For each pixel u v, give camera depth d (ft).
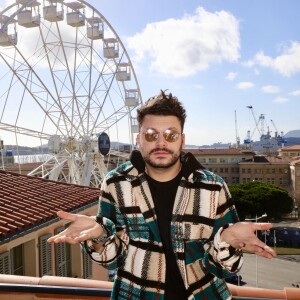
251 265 175.63
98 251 7.68
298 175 308.19
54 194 47.91
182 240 7.63
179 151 7.92
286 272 163.73
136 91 113.91
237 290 10.37
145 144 7.86
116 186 8.09
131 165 8.28
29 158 138.31
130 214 7.91
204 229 7.71
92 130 105.19
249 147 455.22
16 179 52.19
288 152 415.85
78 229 7.64
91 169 102.63
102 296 9.71
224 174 358.02
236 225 7.11
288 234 216.74
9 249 34.37
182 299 7.78
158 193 8.04
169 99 7.95
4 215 35.65
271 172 341.41
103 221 7.76
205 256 7.52
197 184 7.79
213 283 7.85
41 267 39.01
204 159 362.74
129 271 7.90
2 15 93.66
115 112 111.96
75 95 101.24
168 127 7.77
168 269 7.82
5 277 11.25
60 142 100.37
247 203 223.51
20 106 92.53
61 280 10.87
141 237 7.88
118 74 112.27
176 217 7.66
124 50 112.27
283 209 228.84
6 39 88.58
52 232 41.47
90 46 104.88
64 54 98.07
